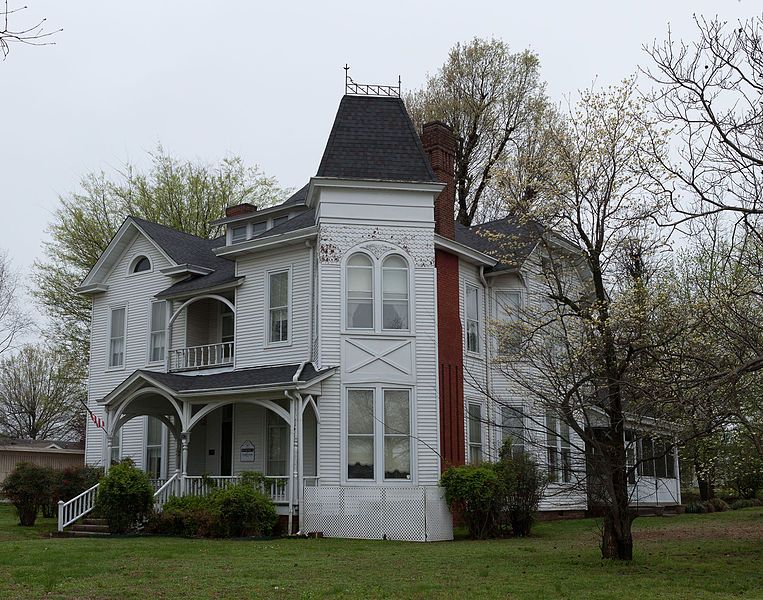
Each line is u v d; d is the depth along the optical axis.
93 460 28.45
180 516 19.47
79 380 42.25
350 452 21.03
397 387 21.55
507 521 20.47
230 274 25.55
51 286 39.09
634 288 15.73
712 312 12.76
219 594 10.95
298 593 11.02
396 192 22.41
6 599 10.60
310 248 22.77
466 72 40.62
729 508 32.41
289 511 19.86
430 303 22.19
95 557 14.62
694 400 11.67
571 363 14.78
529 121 39.19
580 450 14.35
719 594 11.17
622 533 14.66
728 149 12.66
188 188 42.06
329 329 21.45
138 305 28.28
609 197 16.16
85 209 39.84
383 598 10.70
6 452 37.19
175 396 21.72
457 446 22.52
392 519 19.50
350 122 23.11
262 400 20.89
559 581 12.24
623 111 16.22
